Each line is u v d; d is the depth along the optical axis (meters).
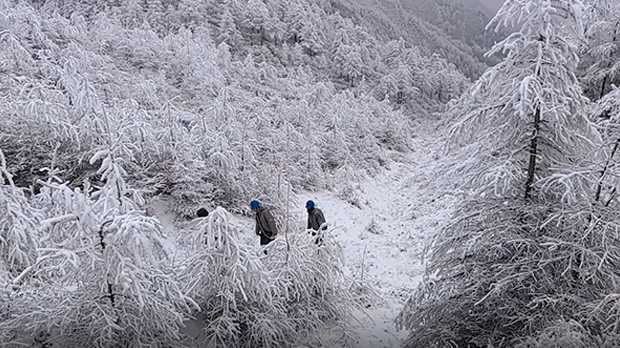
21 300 4.52
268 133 16.06
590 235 4.33
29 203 4.54
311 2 80.94
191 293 5.04
